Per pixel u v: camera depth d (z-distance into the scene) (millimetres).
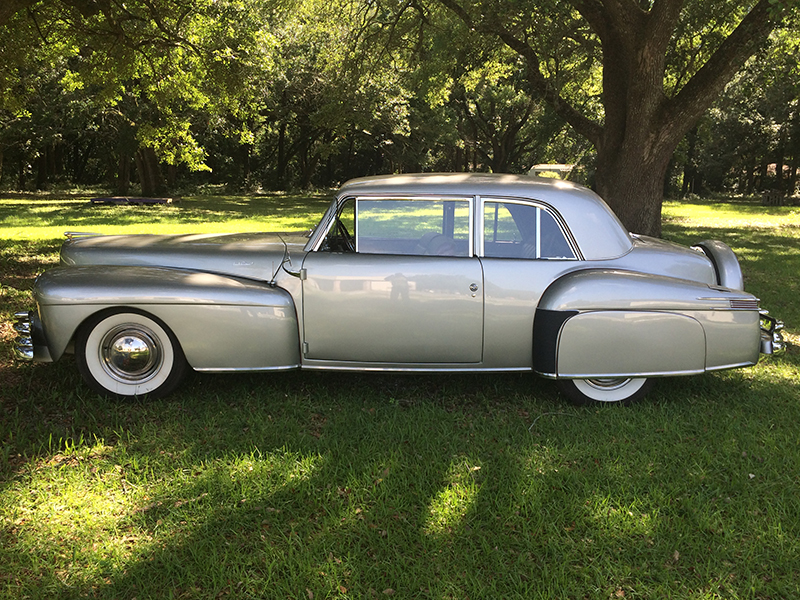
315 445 3582
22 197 33781
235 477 3215
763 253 12664
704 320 4094
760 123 47281
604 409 4219
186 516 2854
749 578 2477
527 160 61219
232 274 4277
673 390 4680
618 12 11289
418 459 3463
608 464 3428
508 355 4223
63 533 2729
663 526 2828
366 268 4113
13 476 3191
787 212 27750
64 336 4023
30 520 2820
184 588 2410
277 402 4250
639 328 4051
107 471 3260
